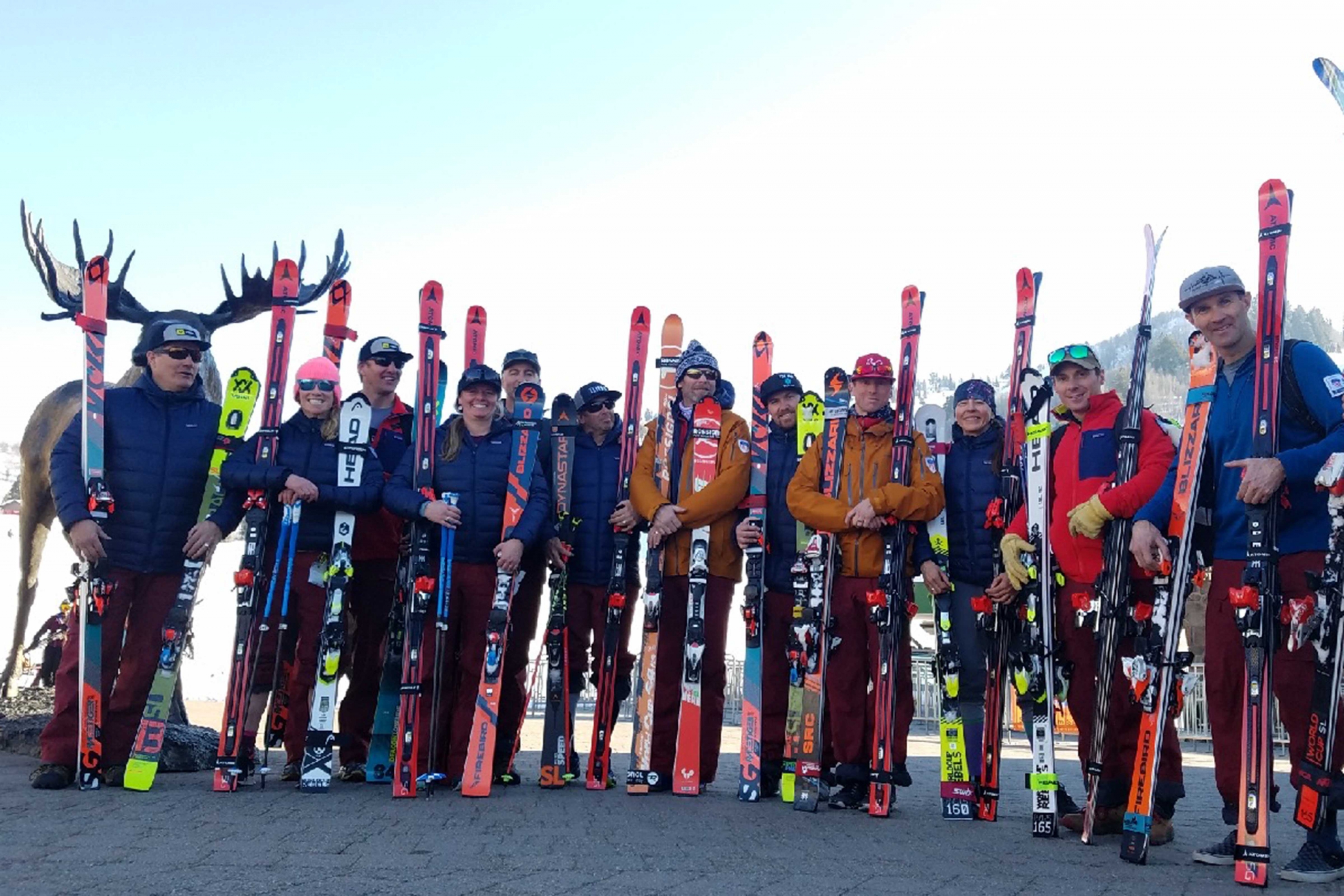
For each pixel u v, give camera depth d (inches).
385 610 223.1
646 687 213.5
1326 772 127.6
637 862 130.6
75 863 120.0
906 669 202.7
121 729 194.2
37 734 238.5
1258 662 128.5
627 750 352.8
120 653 198.4
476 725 200.5
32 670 447.2
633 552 233.1
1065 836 164.6
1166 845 159.5
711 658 218.4
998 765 187.9
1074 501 172.1
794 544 219.1
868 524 191.8
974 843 154.9
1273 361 134.0
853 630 198.5
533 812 176.6
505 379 247.8
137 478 196.5
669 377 239.0
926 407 211.8
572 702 233.9
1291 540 135.3
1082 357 172.4
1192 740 466.6
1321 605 128.3
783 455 224.4
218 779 189.2
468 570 211.0
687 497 217.5
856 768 197.5
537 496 214.1
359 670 221.5
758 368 237.9
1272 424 132.8
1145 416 168.9
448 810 175.6
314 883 112.3
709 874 124.1
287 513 200.4
